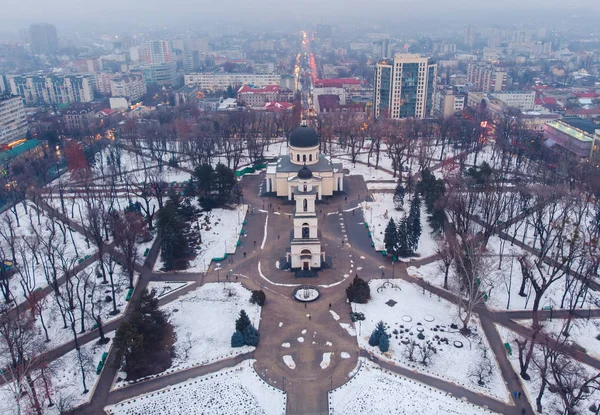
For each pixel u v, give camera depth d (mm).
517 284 137375
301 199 139250
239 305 129000
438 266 147375
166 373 104250
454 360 107125
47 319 123750
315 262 144875
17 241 157125
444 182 192625
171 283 141000
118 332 100375
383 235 168750
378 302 129375
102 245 141500
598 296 130000
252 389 99375
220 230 174750
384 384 100188
